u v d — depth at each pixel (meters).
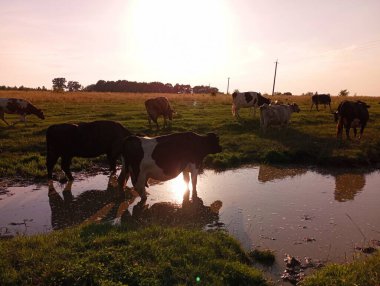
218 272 5.42
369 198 9.82
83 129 10.71
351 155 13.43
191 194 9.98
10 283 4.96
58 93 54.50
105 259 5.48
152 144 9.17
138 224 7.62
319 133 17.75
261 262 6.30
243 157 13.72
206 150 9.80
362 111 16.06
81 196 9.79
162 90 127.69
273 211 8.76
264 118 17.92
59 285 4.96
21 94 48.06
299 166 13.12
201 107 32.03
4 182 10.77
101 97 46.38
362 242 7.13
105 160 13.22
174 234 6.48
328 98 29.92
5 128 19.56
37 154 13.46
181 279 5.17
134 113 25.47
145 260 5.52
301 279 5.75
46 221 8.16
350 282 4.98
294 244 7.02
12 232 7.55
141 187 9.30
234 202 9.38
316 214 8.59
